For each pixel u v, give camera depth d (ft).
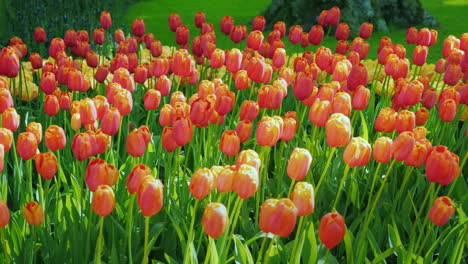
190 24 34.73
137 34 16.67
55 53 14.42
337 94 9.70
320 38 15.67
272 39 16.40
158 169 11.00
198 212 9.55
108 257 8.67
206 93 10.71
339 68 12.00
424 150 8.43
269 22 33.71
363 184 11.07
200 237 8.54
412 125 9.61
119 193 9.64
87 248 8.18
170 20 16.99
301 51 27.91
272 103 10.30
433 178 7.94
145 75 12.62
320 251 8.74
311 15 32.30
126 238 8.45
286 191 10.65
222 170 7.25
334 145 8.27
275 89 10.18
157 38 31.19
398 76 12.88
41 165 8.01
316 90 11.18
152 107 10.41
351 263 8.38
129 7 39.78
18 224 9.05
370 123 13.92
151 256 9.32
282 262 8.55
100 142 8.54
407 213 9.98
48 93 11.47
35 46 22.94
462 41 14.71
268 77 11.64
